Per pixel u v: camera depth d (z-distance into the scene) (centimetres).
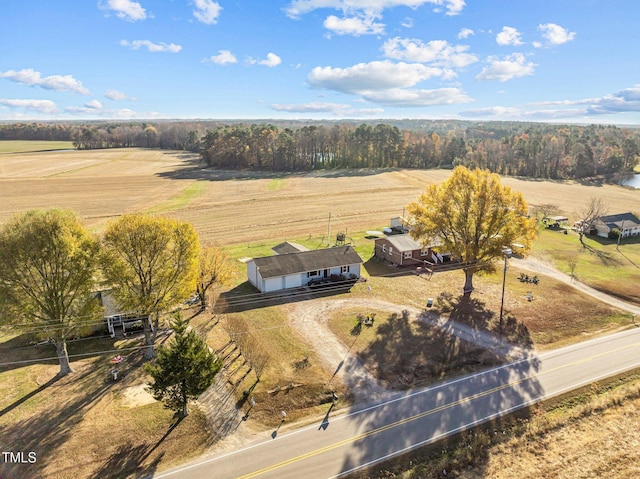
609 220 7338
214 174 13800
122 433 2542
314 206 9288
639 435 2630
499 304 4428
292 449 2442
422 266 5625
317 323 3953
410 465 2344
